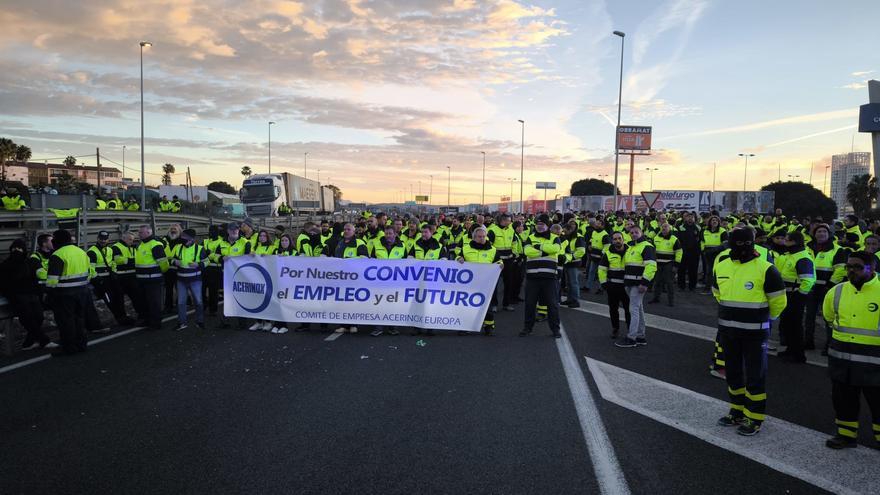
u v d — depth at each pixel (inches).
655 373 264.5
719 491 147.8
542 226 347.3
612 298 338.0
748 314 191.0
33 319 312.2
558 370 268.1
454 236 628.1
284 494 144.5
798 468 163.0
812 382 254.4
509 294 465.1
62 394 229.5
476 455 169.2
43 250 359.9
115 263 381.4
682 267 581.6
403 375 258.2
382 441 179.6
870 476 158.1
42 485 150.0
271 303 368.5
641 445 178.1
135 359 289.1
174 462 164.1
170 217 848.3
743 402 196.4
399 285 359.6
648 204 911.0
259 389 236.1
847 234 421.1
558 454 169.9
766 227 759.1
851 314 175.6
